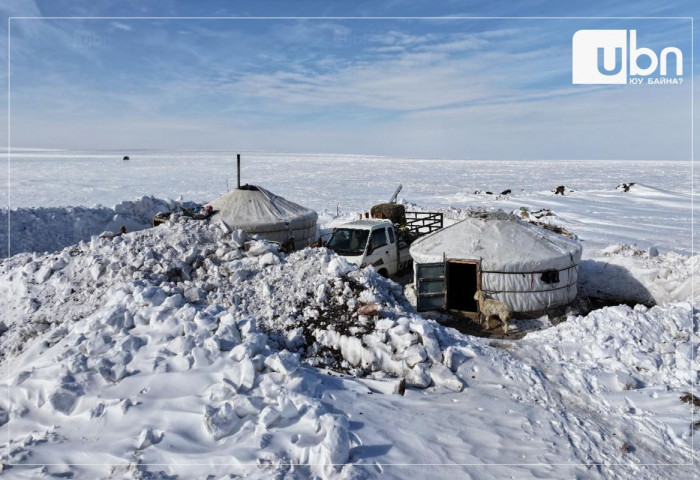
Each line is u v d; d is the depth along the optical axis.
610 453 4.77
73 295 8.43
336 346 6.83
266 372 5.28
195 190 39.66
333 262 8.62
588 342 7.38
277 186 46.72
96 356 5.35
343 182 52.22
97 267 8.88
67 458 4.02
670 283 11.58
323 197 37.03
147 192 37.19
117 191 37.72
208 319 6.05
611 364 6.80
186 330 5.81
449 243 11.52
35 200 31.00
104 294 8.25
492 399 5.64
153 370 5.14
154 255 9.27
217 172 64.81
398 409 5.22
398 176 63.56
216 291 8.10
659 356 6.83
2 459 3.93
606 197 35.12
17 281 8.99
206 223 10.80
